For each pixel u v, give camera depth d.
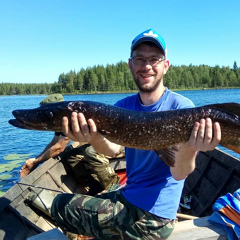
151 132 1.02
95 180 2.10
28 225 1.29
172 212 0.98
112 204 1.02
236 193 1.06
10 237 1.17
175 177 0.96
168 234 0.97
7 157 3.95
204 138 0.89
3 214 1.23
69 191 1.95
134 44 1.06
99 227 1.00
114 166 2.30
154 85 1.08
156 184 1.00
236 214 0.96
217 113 0.98
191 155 0.92
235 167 1.52
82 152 2.01
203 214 1.57
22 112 1.08
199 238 0.95
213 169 1.77
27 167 2.04
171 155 0.99
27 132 6.90
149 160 1.04
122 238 0.99
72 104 1.00
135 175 1.07
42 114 1.03
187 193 1.88
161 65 1.08
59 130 1.06
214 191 1.62
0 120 9.10
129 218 0.97
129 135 1.03
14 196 1.34
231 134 1.01
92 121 0.95
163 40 1.08
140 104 1.14
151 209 0.96
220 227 0.99
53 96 2.24
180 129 1.00
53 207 1.10
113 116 1.01
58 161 1.98
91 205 1.02
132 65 1.11
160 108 1.09
